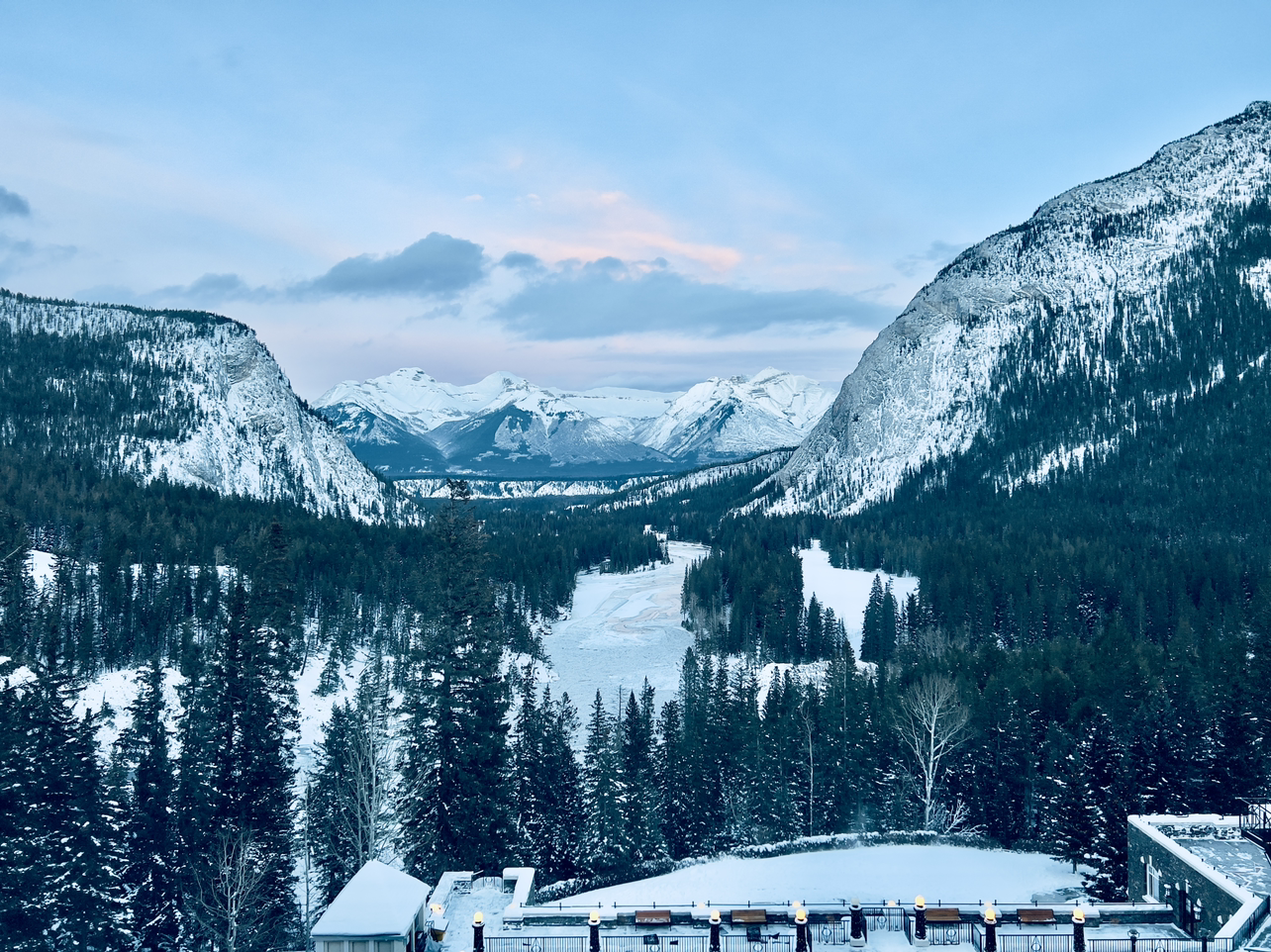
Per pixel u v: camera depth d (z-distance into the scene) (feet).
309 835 195.62
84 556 465.47
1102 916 115.96
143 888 156.66
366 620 457.68
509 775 206.18
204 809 163.12
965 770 249.14
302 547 508.12
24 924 133.80
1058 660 314.35
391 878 107.04
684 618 608.19
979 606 472.85
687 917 113.91
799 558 630.74
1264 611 310.86
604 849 212.43
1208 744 207.51
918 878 183.73
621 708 343.05
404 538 596.70
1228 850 128.47
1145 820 136.98
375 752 183.21
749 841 237.86
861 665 433.07
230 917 143.84
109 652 377.30
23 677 258.16
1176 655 315.37
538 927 114.11
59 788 148.05
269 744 179.01
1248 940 100.37
